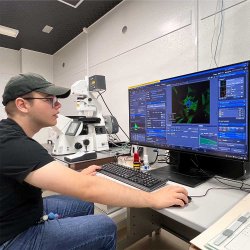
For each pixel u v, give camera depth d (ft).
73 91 6.29
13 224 2.53
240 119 2.81
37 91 2.74
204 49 5.33
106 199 2.39
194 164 4.00
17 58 13.32
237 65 2.80
